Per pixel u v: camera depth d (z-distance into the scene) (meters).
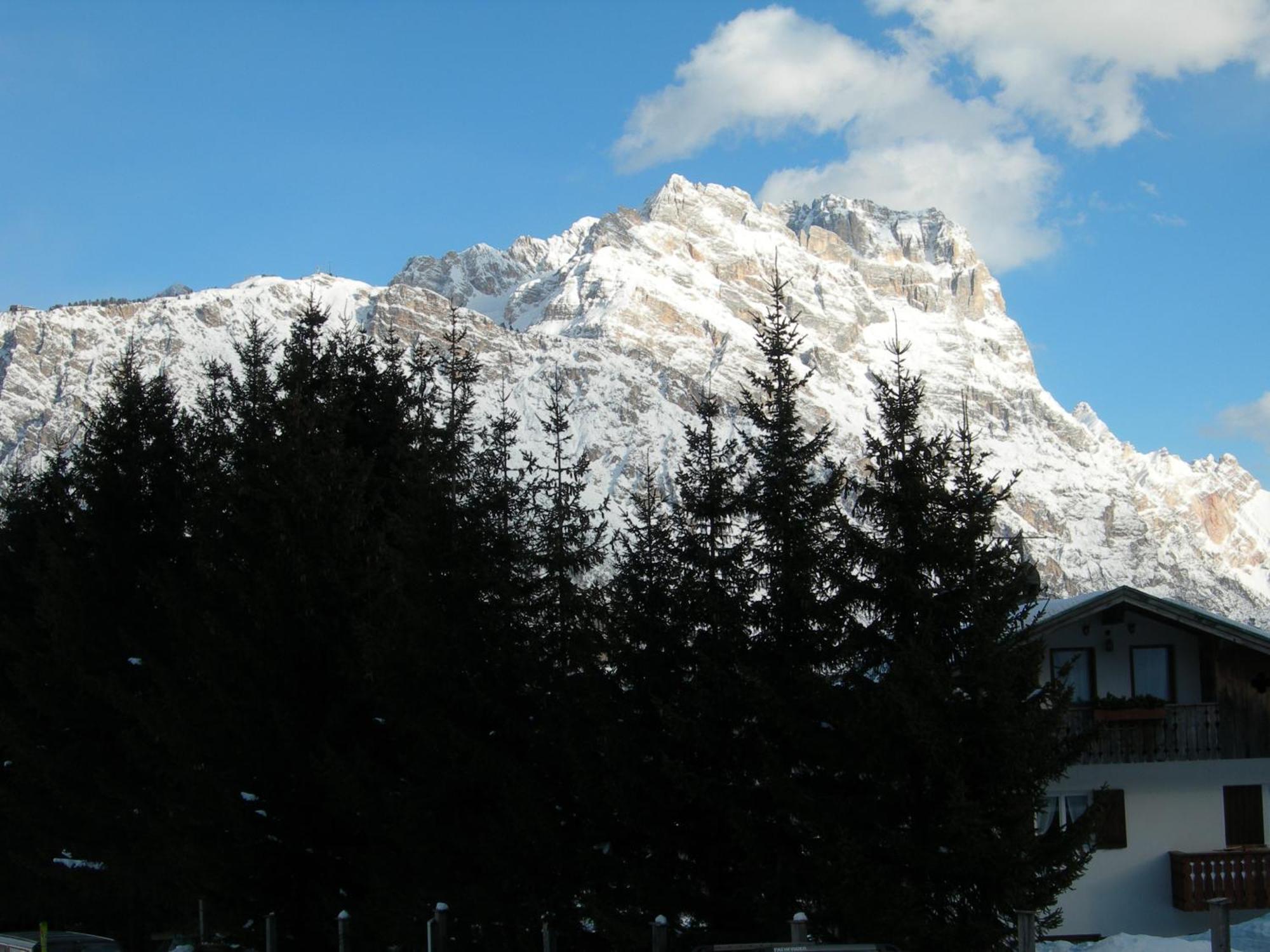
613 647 23.58
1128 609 32.88
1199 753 32.53
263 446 28.48
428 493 26.27
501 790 24.03
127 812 32.16
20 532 36.41
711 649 22.31
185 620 29.09
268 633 27.16
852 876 18.88
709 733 21.58
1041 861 19.30
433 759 24.86
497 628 25.45
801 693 21.44
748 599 22.48
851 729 19.83
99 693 30.62
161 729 27.31
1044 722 19.41
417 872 25.19
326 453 27.73
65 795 31.78
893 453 21.66
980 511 20.70
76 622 31.27
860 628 21.53
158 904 32.41
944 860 18.84
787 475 22.66
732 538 23.48
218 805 26.61
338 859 27.31
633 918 22.44
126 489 32.94
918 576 20.83
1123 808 32.75
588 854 23.03
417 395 31.52
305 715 27.17
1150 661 33.22
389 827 25.05
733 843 21.61
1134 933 32.38
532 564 26.50
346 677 26.92
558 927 23.72
